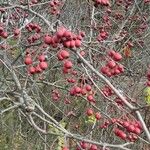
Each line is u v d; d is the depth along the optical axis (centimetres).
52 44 44
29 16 85
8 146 93
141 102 88
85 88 54
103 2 58
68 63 46
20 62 81
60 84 97
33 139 94
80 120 96
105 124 72
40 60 49
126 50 105
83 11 108
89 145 52
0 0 69
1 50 67
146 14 123
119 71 49
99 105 81
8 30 80
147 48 108
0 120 92
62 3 91
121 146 43
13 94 55
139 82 94
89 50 60
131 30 115
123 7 115
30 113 49
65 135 46
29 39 71
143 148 85
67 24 93
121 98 42
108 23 104
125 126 48
